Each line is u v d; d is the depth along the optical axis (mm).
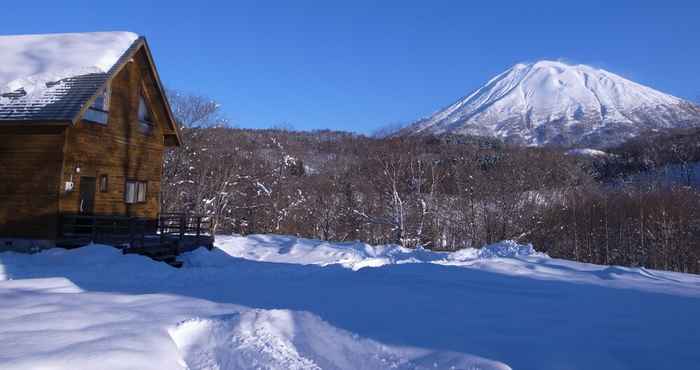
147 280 12469
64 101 16547
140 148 21500
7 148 17109
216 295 9703
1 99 16875
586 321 7707
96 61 18656
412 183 39312
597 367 5668
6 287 10195
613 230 43906
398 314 7906
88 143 18078
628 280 12766
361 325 7277
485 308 8500
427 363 5852
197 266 17203
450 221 40812
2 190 17016
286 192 42781
